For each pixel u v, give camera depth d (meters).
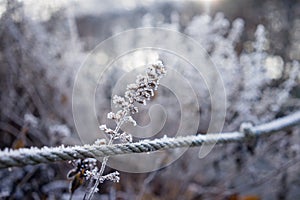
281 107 2.21
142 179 1.68
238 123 1.94
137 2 3.05
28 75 1.81
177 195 1.79
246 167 1.93
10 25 1.69
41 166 1.59
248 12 3.33
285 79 2.37
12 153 0.57
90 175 0.79
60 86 1.85
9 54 1.76
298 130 2.01
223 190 1.87
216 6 3.17
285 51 3.03
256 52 2.04
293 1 3.43
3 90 1.77
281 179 2.09
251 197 1.91
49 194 1.53
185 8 2.98
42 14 1.90
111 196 1.42
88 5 2.78
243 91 1.98
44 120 1.71
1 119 1.75
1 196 1.38
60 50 1.99
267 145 1.95
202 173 1.99
